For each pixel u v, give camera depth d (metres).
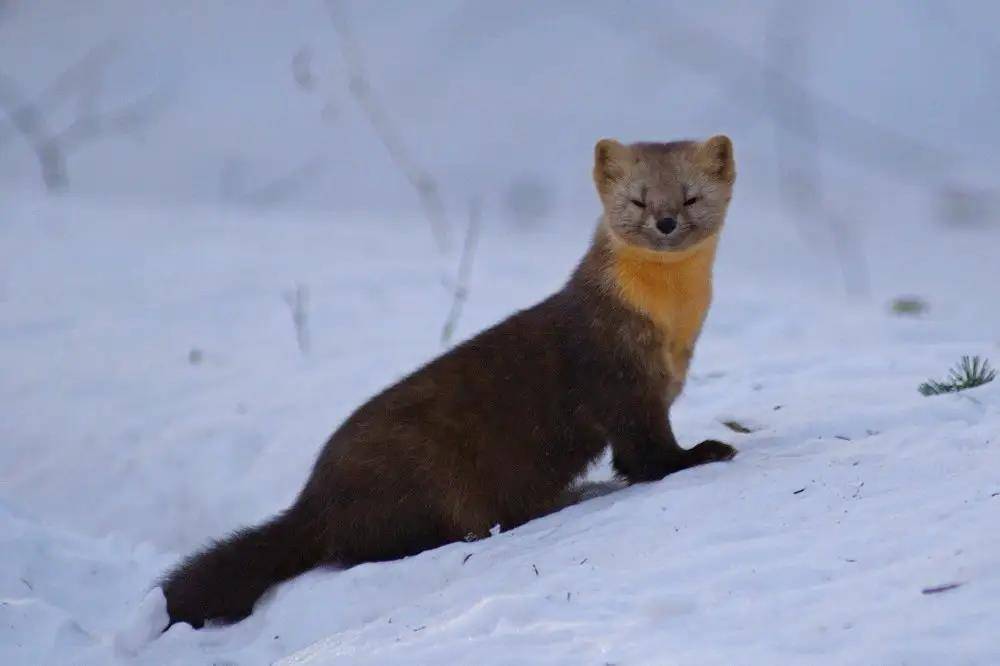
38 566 9.23
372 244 20.36
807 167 29.33
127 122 32.00
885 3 37.31
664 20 36.94
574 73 35.03
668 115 32.84
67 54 35.69
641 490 8.95
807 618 6.16
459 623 6.89
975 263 21.80
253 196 27.83
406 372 13.38
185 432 12.50
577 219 26.67
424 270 17.89
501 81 35.09
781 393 11.01
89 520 11.80
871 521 7.16
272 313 15.95
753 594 6.53
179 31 37.50
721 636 6.16
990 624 5.73
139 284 17.38
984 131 31.19
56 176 27.06
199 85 34.53
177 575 8.91
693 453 9.21
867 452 8.44
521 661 6.26
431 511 9.17
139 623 8.32
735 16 37.03
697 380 11.96
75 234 20.23
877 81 33.78
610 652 6.20
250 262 18.44
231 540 9.09
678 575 6.94
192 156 30.05
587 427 9.48
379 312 15.75
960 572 6.20
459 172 29.86
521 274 18.06
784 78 33.75
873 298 18.56
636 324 9.19
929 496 7.36
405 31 37.56
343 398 12.88
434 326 15.06
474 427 9.30
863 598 6.23
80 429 12.94
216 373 13.98
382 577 8.23
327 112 32.59
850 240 24.17
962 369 11.04
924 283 20.09
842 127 31.19
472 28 37.72
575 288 9.52
